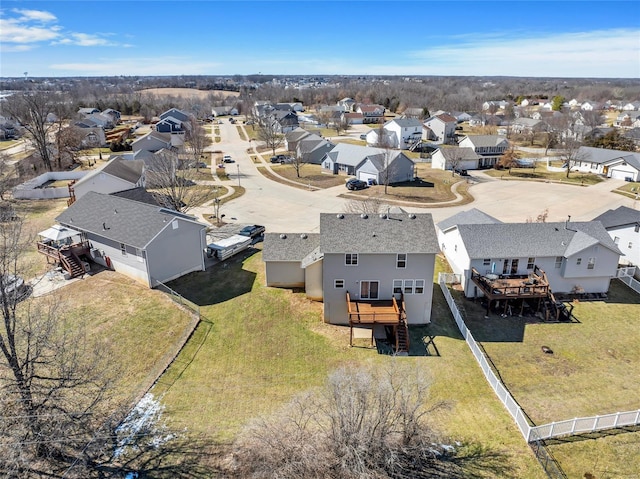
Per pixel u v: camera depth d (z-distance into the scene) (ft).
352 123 464.24
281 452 53.98
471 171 251.80
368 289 91.76
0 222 115.65
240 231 140.77
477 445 61.00
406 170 225.15
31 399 56.90
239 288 105.81
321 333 89.25
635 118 426.51
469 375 77.56
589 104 570.46
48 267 113.50
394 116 522.06
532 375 79.00
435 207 179.32
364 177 222.89
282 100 645.10
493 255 104.01
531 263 106.52
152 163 207.62
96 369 69.67
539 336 91.61
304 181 223.71
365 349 84.43
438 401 69.72
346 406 56.24
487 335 91.61
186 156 240.73
